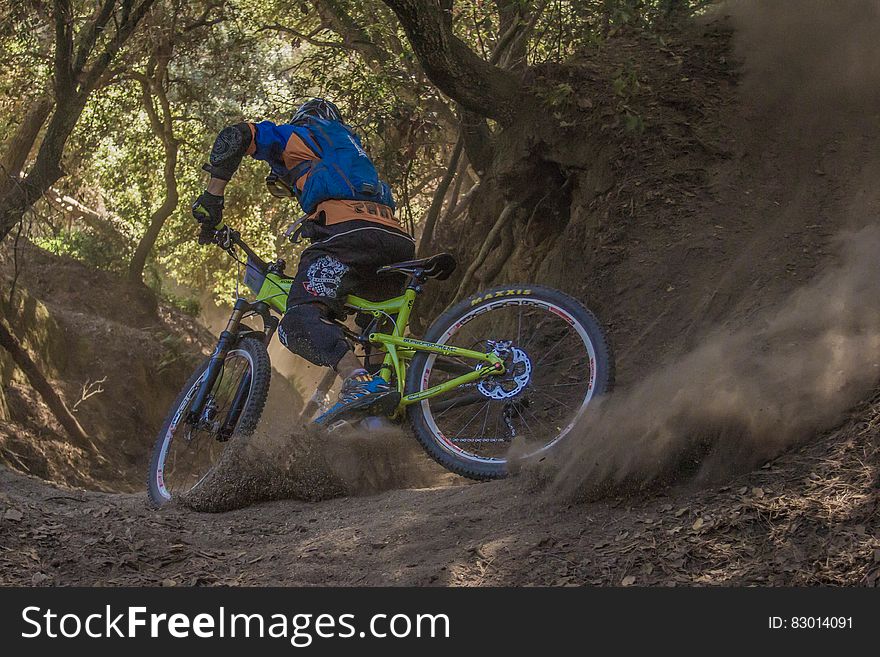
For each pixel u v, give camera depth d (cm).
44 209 1430
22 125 1302
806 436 323
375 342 413
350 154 425
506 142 749
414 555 317
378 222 414
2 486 421
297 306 413
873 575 247
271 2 1268
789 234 577
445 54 704
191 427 436
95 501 415
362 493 416
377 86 995
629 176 664
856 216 570
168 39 1255
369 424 406
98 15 1038
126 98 1538
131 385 1358
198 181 1666
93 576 301
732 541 281
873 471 286
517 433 438
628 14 707
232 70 1366
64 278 1550
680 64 730
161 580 302
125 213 1805
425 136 1059
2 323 1058
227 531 365
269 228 1642
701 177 648
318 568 314
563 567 290
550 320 534
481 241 1003
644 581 273
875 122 652
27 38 1111
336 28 1102
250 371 429
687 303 560
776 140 663
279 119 1248
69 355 1323
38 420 1089
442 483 439
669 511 311
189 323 1788
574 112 708
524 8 779
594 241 655
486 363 397
